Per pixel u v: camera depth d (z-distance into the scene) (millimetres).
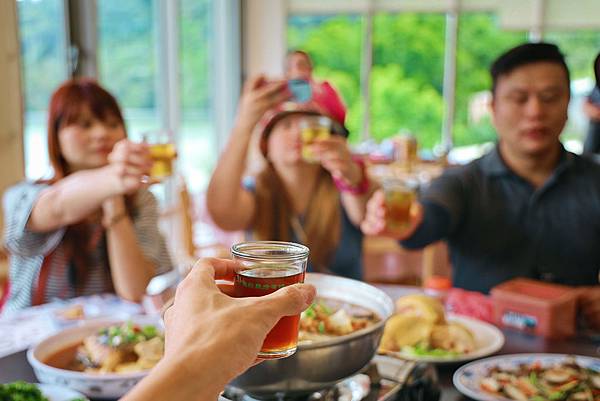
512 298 1579
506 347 1462
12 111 3014
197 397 508
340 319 1015
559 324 1527
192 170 5902
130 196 2150
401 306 1458
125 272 1971
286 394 896
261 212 2131
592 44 6457
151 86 5121
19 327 1594
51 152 2057
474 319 1579
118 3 4559
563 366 1279
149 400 488
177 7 5352
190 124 5824
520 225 2062
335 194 2152
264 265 697
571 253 2035
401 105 7055
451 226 2049
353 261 2248
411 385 1047
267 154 2148
